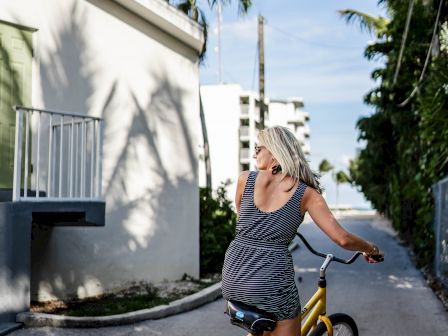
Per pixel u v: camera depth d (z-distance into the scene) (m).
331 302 8.75
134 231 9.88
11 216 6.80
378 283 10.61
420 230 13.23
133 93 9.92
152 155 10.23
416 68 15.05
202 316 7.87
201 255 11.98
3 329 6.47
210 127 57.31
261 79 22.00
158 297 8.77
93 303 8.40
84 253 9.09
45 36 8.69
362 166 26.59
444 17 11.25
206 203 12.72
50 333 6.54
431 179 12.08
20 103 8.39
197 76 11.20
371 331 6.86
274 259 3.05
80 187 8.59
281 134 3.21
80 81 9.12
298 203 3.10
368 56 17.88
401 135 18.14
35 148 8.51
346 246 3.13
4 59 8.23
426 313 7.91
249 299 3.04
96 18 9.38
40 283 8.49
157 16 9.95
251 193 3.18
